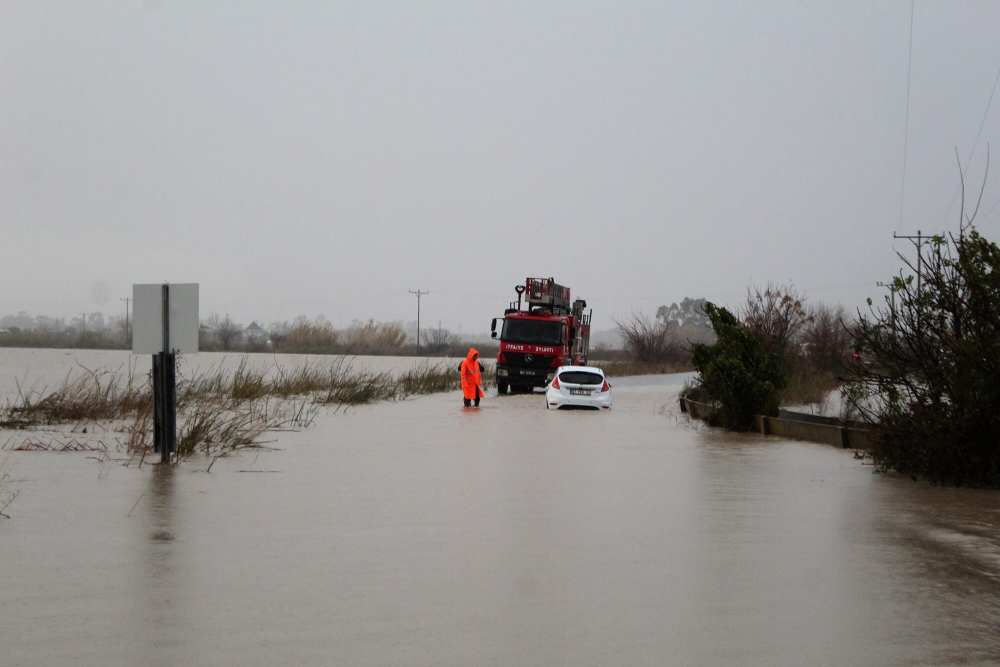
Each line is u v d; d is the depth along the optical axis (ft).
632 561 26.37
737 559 26.71
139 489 38.22
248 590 22.80
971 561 26.63
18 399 86.02
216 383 95.14
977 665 17.97
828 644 19.13
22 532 29.43
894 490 40.50
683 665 17.81
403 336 301.02
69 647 18.44
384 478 42.47
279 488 39.06
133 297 46.09
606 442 61.00
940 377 44.42
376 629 19.83
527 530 30.68
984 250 44.60
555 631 19.84
